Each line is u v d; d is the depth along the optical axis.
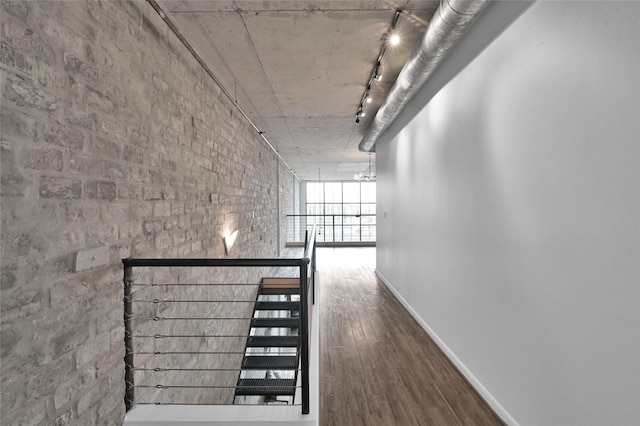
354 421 1.93
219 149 3.13
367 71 3.16
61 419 1.19
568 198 1.39
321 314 3.82
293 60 2.89
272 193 6.73
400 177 4.21
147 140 1.81
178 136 2.23
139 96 1.73
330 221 13.21
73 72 1.25
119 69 1.56
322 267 6.89
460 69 2.38
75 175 1.26
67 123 1.22
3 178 0.97
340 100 3.95
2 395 0.97
